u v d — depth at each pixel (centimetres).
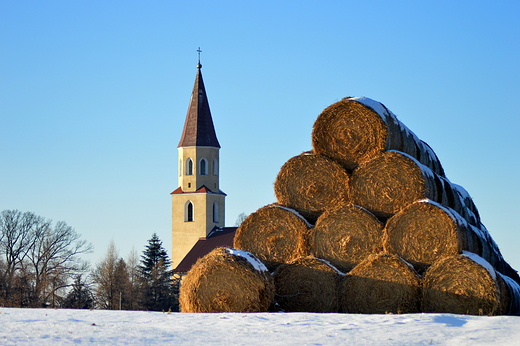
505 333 1680
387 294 2152
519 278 3166
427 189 2255
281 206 2381
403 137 2486
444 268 2098
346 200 2336
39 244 7469
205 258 2202
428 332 1677
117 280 7612
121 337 1548
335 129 2378
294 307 2253
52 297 7138
